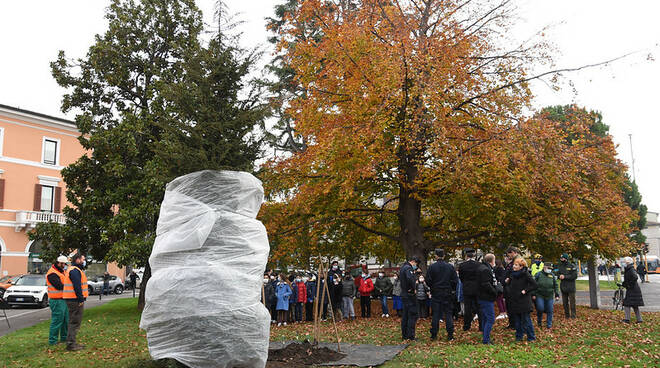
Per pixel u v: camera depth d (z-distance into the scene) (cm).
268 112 850
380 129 1284
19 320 1678
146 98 1809
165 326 654
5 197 3222
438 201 1541
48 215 3400
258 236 734
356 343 1021
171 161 766
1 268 3184
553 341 973
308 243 1623
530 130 1263
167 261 693
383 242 1830
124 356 873
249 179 757
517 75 1440
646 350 884
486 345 929
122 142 1692
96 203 1664
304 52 1562
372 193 1667
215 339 641
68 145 3594
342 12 1584
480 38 1474
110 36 1794
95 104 1825
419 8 1559
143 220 1667
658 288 3064
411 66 1274
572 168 1312
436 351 882
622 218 1474
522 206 1390
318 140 1483
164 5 1828
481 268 977
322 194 1523
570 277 1383
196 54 851
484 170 1264
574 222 1430
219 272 665
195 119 811
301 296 1495
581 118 1473
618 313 1558
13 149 3272
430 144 1289
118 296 3133
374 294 1894
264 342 689
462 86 1373
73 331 948
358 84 1389
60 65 1769
